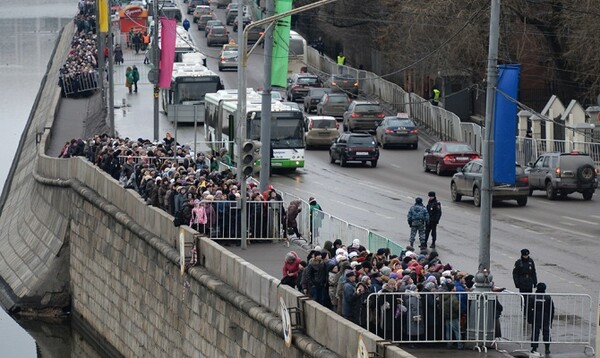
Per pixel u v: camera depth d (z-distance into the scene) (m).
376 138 109.44
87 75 130.50
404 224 66.56
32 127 127.88
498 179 44.22
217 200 53.56
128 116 114.25
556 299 47.25
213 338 47.53
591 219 69.69
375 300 37.69
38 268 74.12
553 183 79.19
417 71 123.50
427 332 38.44
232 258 46.09
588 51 96.50
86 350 65.94
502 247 59.69
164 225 54.72
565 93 107.44
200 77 110.38
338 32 157.75
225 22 198.50
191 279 50.03
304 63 144.12
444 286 39.28
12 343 67.06
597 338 33.72
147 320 57.22
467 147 90.25
